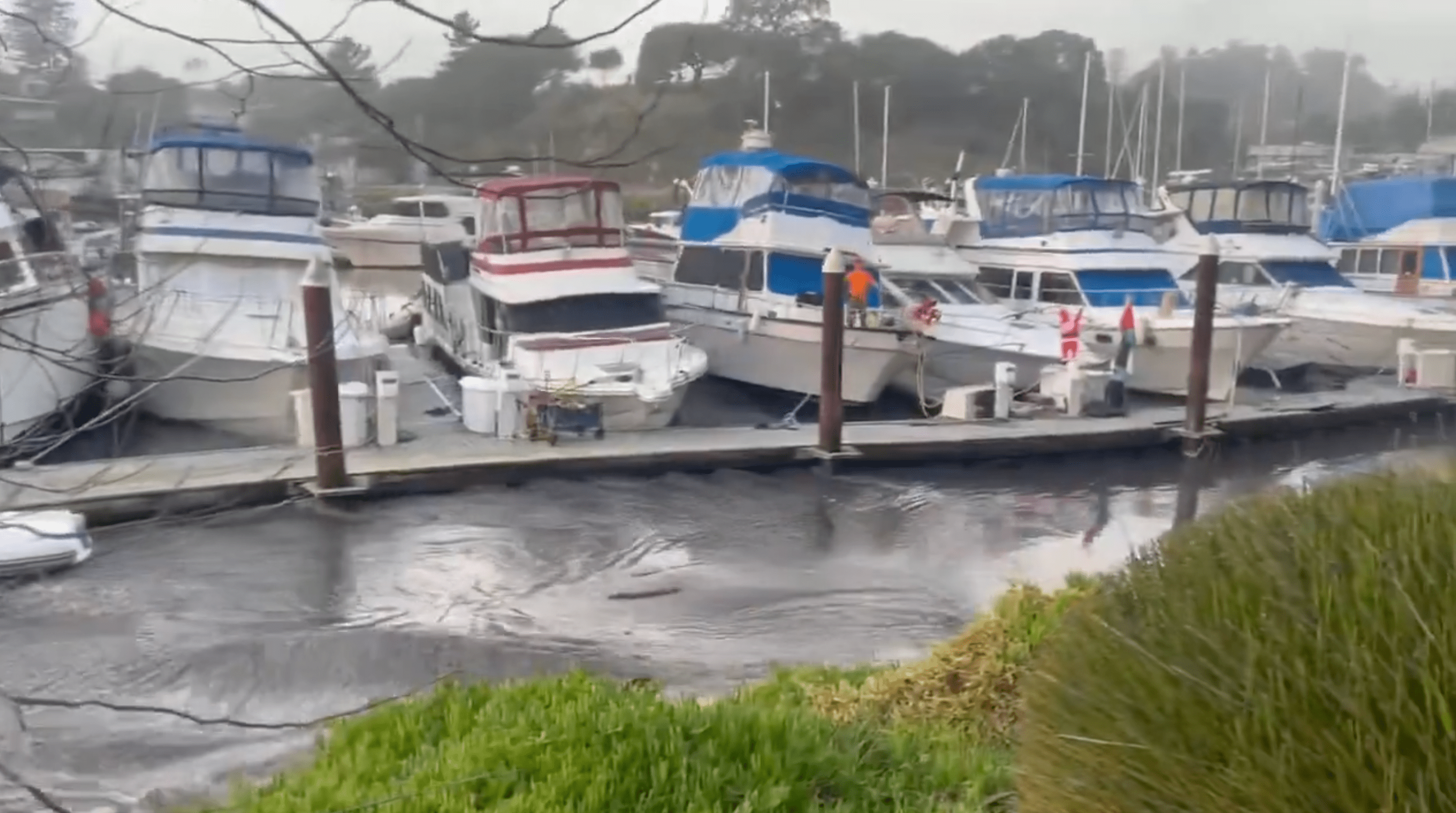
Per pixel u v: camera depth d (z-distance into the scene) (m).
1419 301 25.08
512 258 19.64
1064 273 23.94
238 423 16.94
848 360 19.92
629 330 19.19
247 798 5.43
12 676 9.52
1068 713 3.14
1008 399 19.64
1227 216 27.50
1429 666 2.39
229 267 18.23
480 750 4.94
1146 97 50.81
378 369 18.27
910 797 4.97
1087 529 15.26
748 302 21.22
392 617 11.17
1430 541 2.65
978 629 7.10
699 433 17.91
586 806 4.41
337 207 34.91
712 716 5.23
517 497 15.40
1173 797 2.73
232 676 9.66
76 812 7.07
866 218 22.55
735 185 22.69
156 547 13.04
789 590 12.36
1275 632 2.70
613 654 10.32
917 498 16.34
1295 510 3.15
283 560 12.77
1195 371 19.28
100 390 11.60
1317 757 2.46
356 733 5.72
